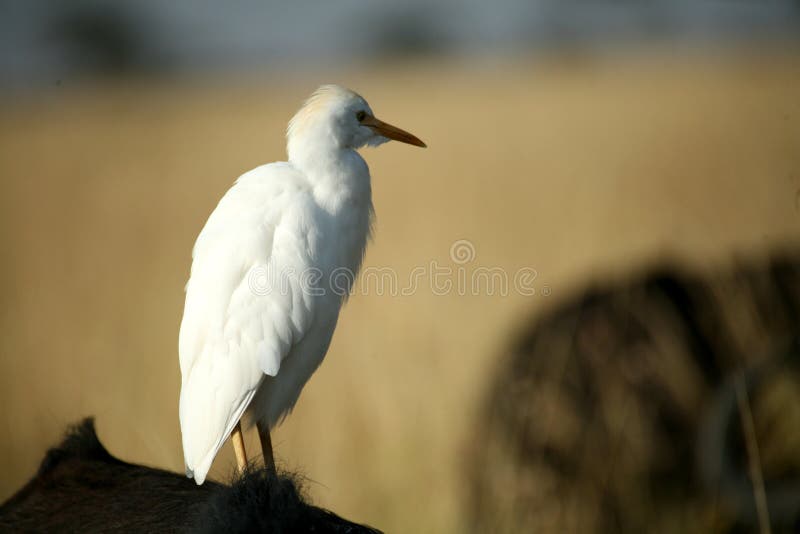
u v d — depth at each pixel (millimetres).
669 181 22016
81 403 10969
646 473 8531
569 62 60719
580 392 8797
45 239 22906
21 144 41562
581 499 8523
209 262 7375
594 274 10445
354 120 7832
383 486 9836
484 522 8914
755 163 21766
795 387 8531
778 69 40344
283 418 8062
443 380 11164
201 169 30469
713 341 8953
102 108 55656
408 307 14016
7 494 10508
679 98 34719
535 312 10148
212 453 7113
